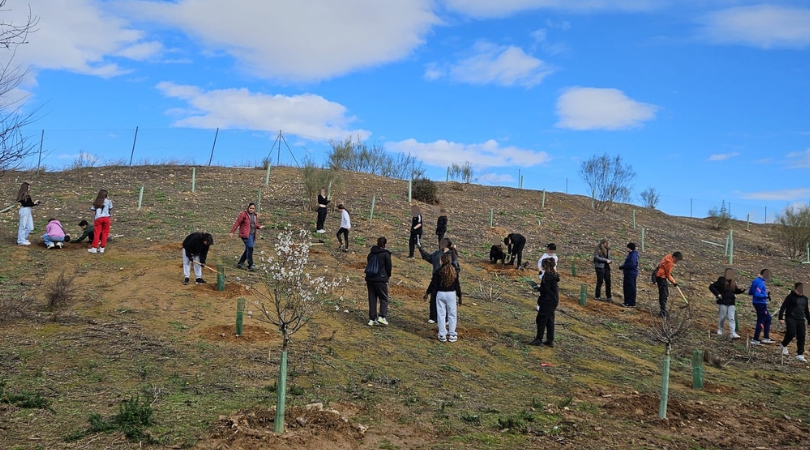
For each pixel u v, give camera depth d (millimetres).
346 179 30312
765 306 14391
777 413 9195
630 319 15234
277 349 9531
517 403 8609
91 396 6879
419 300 14273
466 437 6898
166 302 11461
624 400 8898
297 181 29078
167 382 7586
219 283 12516
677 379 10953
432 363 10109
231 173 30078
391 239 20422
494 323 13289
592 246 24047
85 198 21859
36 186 23500
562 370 10680
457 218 25656
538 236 24547
